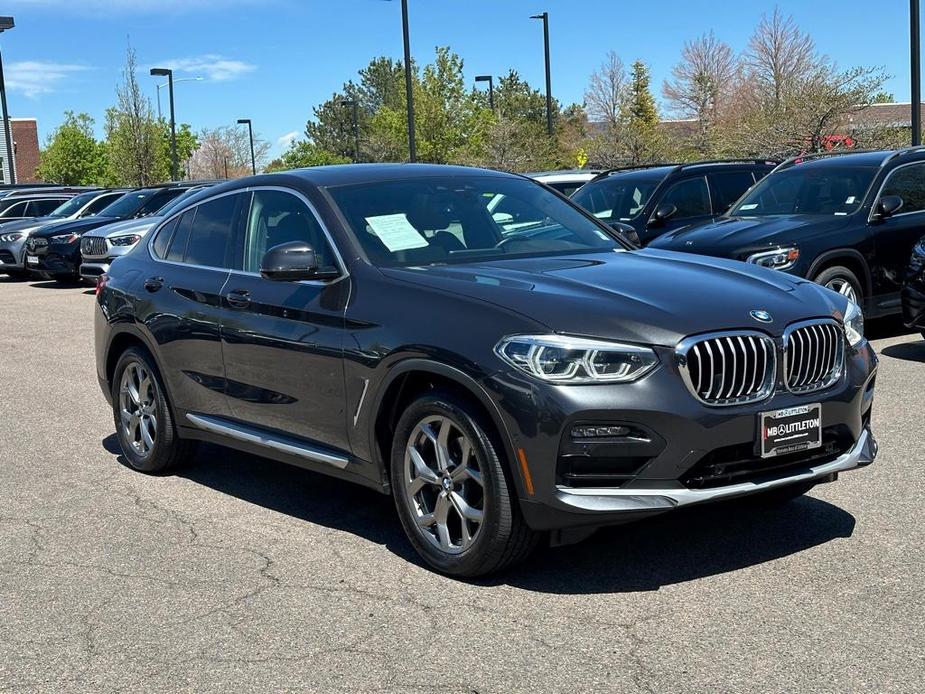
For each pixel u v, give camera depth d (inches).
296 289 206.8
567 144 1672.0
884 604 161.0
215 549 199.6
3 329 541.6
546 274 188.5
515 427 162.7
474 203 223.1
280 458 215.0
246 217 229.5
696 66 2050.9
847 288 388.2
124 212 759.7
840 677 138.4
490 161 1441.9
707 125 1811.0
